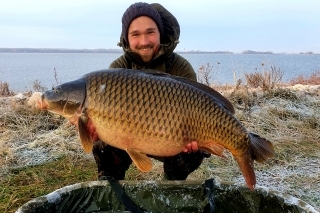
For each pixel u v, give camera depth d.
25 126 2.45
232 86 4.04
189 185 1.31
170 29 1.48
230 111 1.24
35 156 2.07
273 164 1.97
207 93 1.18
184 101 1.13
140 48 1.43
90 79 1.13
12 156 1.99
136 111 1.10
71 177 1.81
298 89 3.63
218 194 1.29
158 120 1.11
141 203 1.31
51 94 1.13
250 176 1.16
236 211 1.28
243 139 1.16
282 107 2.88
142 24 1.40
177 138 1.14
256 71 4.46
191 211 1.30
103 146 1.42
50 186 1.71
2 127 2.48
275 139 2.28
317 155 2.07
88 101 1.11
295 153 2.10
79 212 1.27
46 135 2.33
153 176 1.80
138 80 1.11
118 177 1.51
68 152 2.09
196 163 1.47
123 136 1.12
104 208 1.30
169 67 1.54
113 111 1.10
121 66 1.56
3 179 1.78
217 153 1.19
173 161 1.46
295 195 1.62
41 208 1.15
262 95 3.26
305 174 1.83
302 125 2.53
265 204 1.22
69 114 1.13
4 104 3.00
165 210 1.31
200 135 1.16
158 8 1.50
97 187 1.28
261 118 2.63
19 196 1.61
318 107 3.02
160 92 1.11
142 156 1.17
